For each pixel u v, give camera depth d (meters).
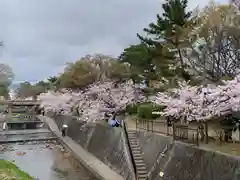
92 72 44.75
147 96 31.56
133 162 20.28
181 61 22.50
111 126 28.27
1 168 19.05
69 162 30.23
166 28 24.89
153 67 30.30
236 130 16.28
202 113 15.38
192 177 14.01
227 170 11.77
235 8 17.28
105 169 23.69
